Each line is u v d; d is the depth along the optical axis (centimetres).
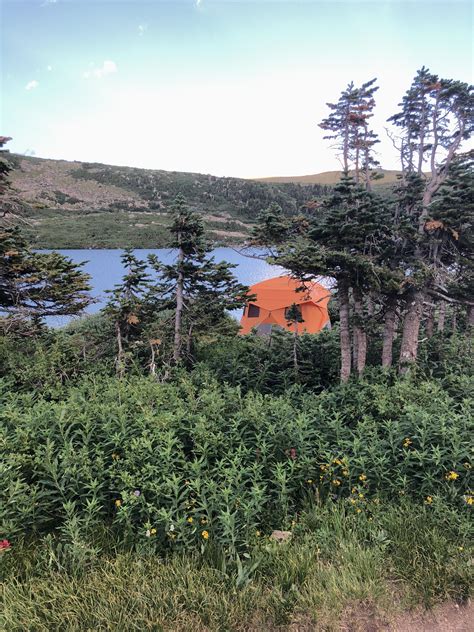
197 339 1018
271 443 472
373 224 766
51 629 284
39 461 394
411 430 482
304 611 307
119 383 682
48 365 812
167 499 382
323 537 382
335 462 456
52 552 329
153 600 305
